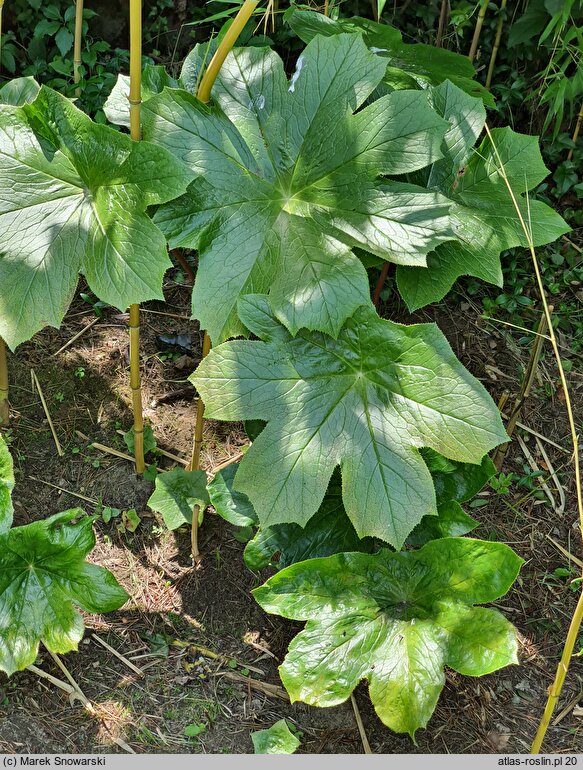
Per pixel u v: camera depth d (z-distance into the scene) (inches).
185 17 82.6
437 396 60.7
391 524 60.2
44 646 64.0
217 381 60.6
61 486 68.6
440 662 60.1
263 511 60.1
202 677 63.4
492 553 60.4
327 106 62.3
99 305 76.4
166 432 71.6
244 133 62.1
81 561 61.3
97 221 60.9
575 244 82.4
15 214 60.6
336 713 63.1
